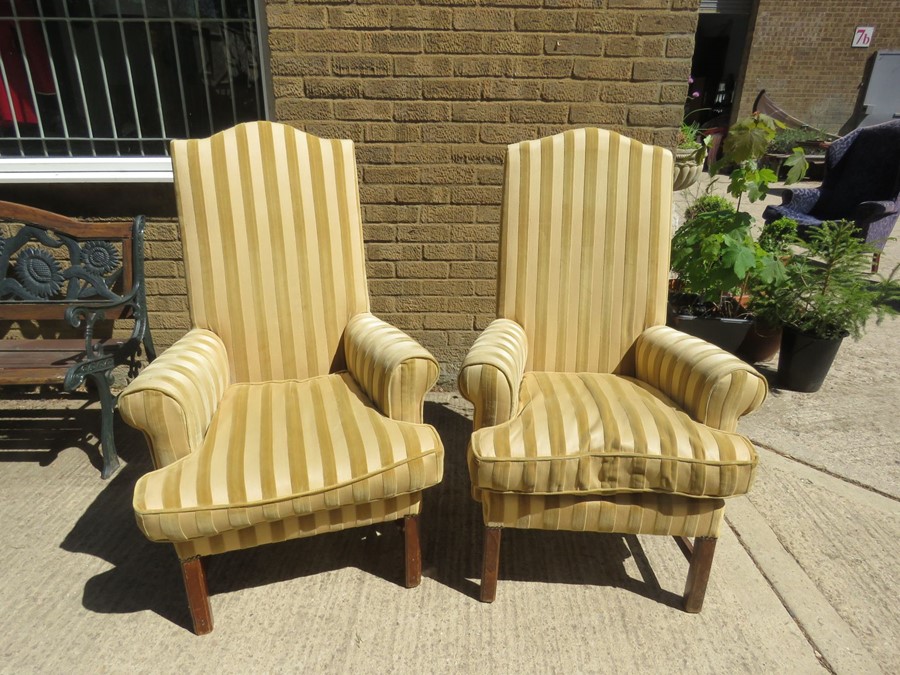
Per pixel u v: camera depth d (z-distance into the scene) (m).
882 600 1.79
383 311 2.82
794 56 10.47
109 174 2.58
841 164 5.27
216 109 2.83
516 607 1.74
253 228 1.94
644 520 1.60
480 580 1.84
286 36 2.35
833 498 2.23
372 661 1.56
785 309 2.99
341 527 1.60
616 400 1.74
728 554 1.96
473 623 1.68
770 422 2.75
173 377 1.53
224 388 1.90
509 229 2.00
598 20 2.35
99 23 2.66
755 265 2.87
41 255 2.46
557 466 1.52
